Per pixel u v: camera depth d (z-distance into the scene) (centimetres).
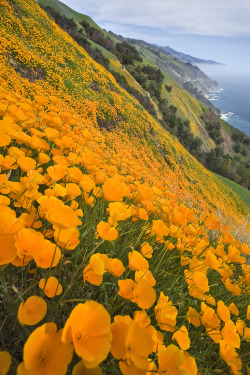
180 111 8481
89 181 173
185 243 240
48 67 1435
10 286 125
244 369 175
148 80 7650
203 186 2645
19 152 184
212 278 258
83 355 69
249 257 411
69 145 275
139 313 111
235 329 133
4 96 291
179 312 169
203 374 149
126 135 1845
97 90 1886
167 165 2175
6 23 1312
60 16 4572
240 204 3500
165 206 273
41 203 130
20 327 108
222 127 12244
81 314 76
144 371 86
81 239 162
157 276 192
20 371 65
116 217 150
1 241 91
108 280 168
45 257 108
